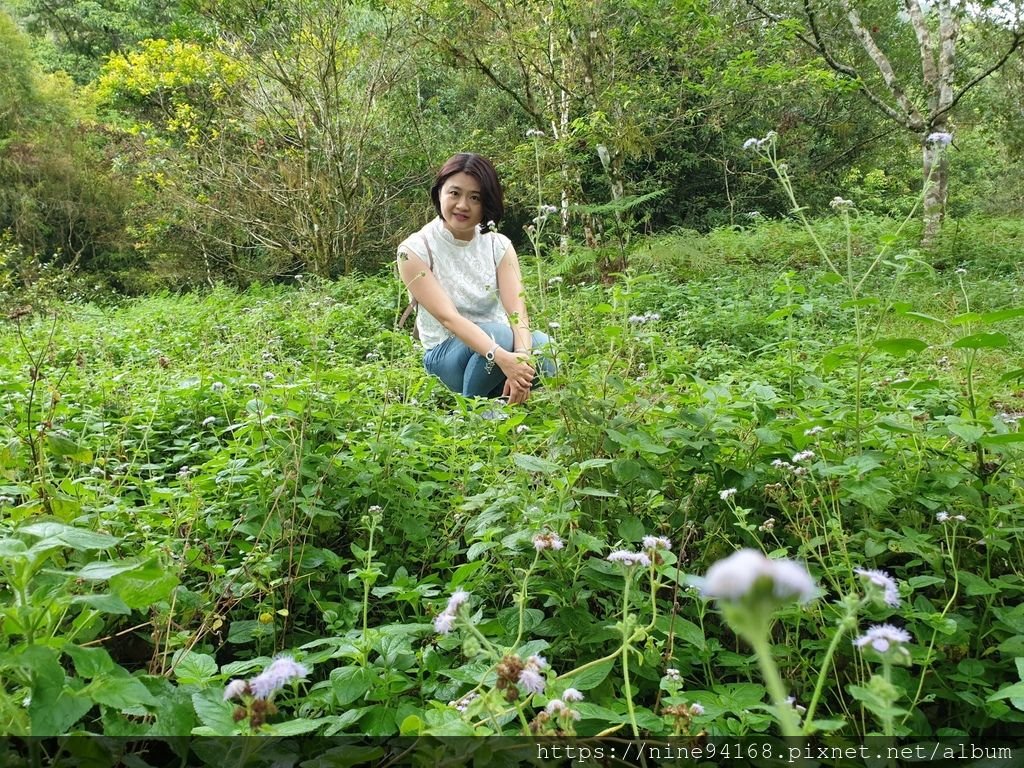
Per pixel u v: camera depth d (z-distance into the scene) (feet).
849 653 5.74
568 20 32.09
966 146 69.00
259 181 44.42
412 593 5.96
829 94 57.41
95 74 77.15
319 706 5.21
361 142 43.14
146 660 6.09
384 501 8.18
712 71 36.27
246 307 33.50
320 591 7.20
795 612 5.78
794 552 7.10
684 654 5.89
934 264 35.35
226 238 48.37
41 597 4.37
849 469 6.41
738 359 18.76
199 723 4.53
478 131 40.55
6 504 6.88
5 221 53.57
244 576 6.67
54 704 3.75
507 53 34.24
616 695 5.70
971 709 5.54
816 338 20.11
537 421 10.32
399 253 11.91
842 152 64.34
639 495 7.39
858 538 6.60
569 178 31.86
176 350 20.86
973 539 6.84
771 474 7.49
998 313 6.69
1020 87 50.47
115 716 4.51
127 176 54.75
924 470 7.61
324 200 42.83
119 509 6.88
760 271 35.04
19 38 60.08
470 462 8.80
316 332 17.47
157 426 11.41
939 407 10.07
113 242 54.44
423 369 12.85
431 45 37.35
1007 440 6.55
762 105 54.90
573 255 25.98
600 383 8.24
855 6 39.27
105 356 18.79
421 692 5.37
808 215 59.11
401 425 9.80
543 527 6.21
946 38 38.60
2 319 22.41
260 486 7.82
